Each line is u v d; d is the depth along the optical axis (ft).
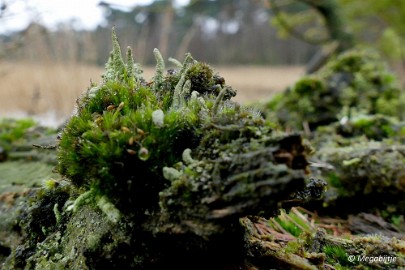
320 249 0.59
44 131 1.25
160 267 0.49
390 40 3.36
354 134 1.09
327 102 1.28
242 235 0.52
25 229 0.62
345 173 0.83
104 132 0.47
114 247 0.49
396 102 1.30
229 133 0.45
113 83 0.53
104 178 0.46
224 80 0.63
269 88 5.13
